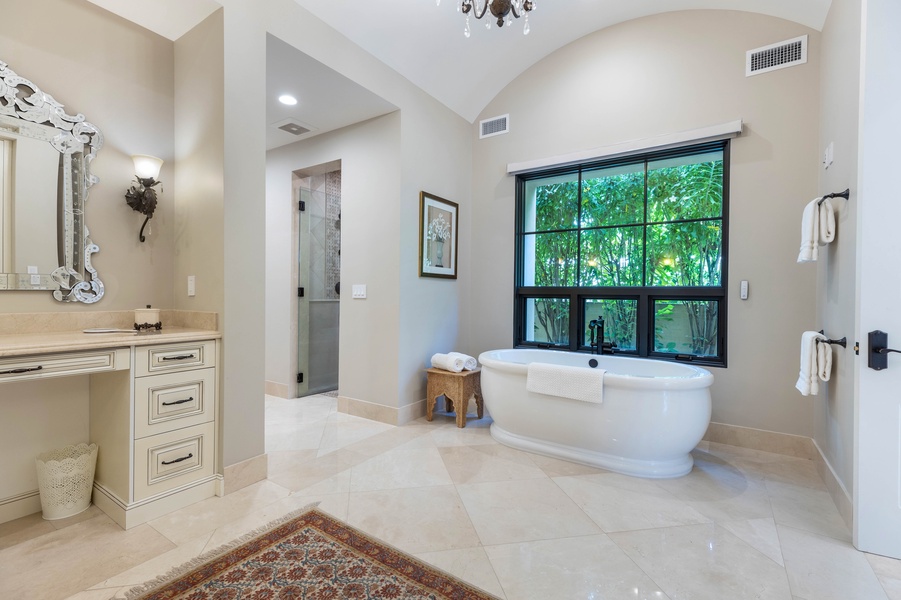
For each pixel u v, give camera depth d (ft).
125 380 6.19
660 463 8.10
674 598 4.81
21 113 6.48
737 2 9.41
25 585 4.93
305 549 5.68
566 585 5.01
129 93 7.64
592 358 10.93
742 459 8.87
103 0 7.03
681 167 10.55
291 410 12.46
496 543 5.85
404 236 11.11
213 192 7.35
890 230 5.59
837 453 6.99
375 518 6.48
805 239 7.34
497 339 13.07
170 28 7.81
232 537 5.96
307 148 13.02
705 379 7.94
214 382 7.20
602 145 11.18
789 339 9.05
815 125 8.77
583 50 11.53
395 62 10.50
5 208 6.38
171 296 8.21
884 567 5.36
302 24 8.41
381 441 9.87
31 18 6.56
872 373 5.67
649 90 10.57
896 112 5.55
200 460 7.02
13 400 6.42
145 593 4.81
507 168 12.65
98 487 6.83
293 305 13.78
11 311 6.42
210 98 7.39
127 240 7.65
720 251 10.04
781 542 5.90
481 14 6.71
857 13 6.22
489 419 11.77
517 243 12.71
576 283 11.94
